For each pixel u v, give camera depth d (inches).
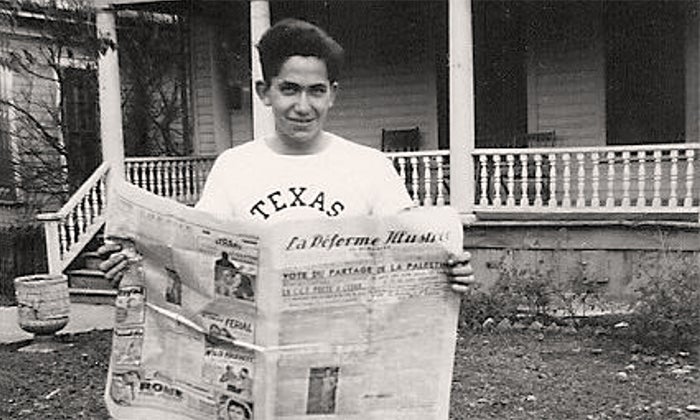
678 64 453.4
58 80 577.3
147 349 93.2
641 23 462.6
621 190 463.5
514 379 251.6
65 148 597.9
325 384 87.1
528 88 496.1
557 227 383.6
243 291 85.6
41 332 341.1
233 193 94.8
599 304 345.4
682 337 282.2
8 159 581.0
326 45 91.4
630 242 368.2
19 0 499.2
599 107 476.4
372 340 88.1
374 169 97.3
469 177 406.9
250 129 599.5
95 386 272.7
